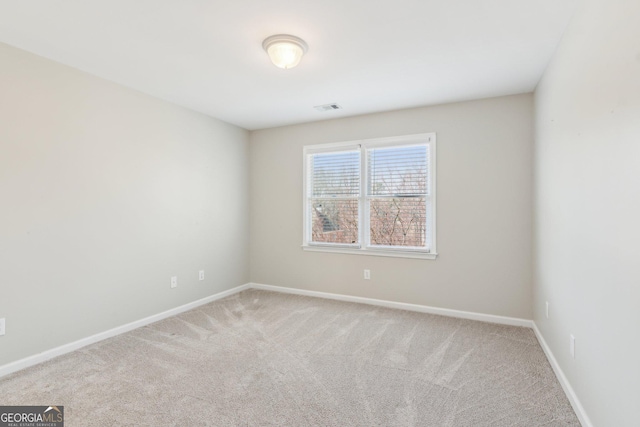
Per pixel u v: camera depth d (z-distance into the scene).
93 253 2.77
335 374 2.27
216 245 4.09
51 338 2.49
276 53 2.19
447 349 2.66
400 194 3.74
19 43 2.23
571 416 1.80
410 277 3.68
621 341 1.32
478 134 3.34
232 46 2.27
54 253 2.51
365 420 1.77
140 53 2.38
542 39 2.17
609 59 1.42
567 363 2.01
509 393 2.02
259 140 4.60
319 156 4.25
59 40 2.19
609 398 1.43
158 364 2.40
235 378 2.21
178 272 3.58
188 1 1.77
